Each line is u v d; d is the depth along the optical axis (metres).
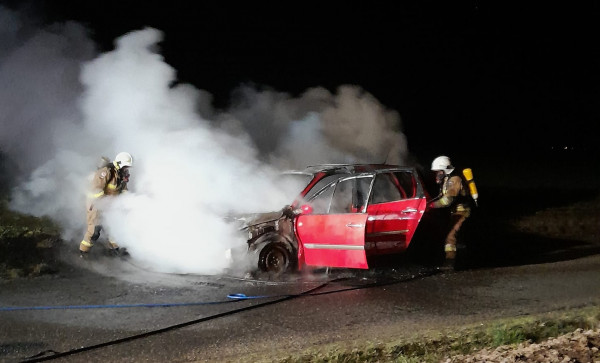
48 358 5.24
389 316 6.39
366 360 5.00
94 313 6.56
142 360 5.21
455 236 8.66
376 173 8.15
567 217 12.95
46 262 8.66
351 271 8.49
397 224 8.06
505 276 8.21
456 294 7.28
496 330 5.40
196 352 5.40
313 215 8.06
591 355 4.52
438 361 4.89
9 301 6.96
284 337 5.77
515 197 15.77
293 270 8.30
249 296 7.22
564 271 8.47
